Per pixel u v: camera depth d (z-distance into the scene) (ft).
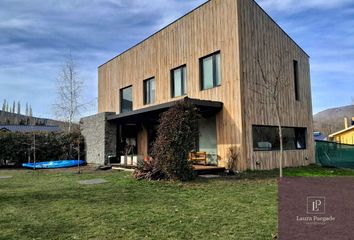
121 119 52.11
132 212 18.24
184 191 24.81
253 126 39.70
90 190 25.94
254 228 14.82
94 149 56.13
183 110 31.30
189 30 46.68
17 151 57.00
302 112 48.26
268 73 42.73
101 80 73.00
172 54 49.78
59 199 22.31
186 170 30.78
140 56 58.23
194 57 45.37
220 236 13.82
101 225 15.76
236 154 38.24
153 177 31.19
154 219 16.69
